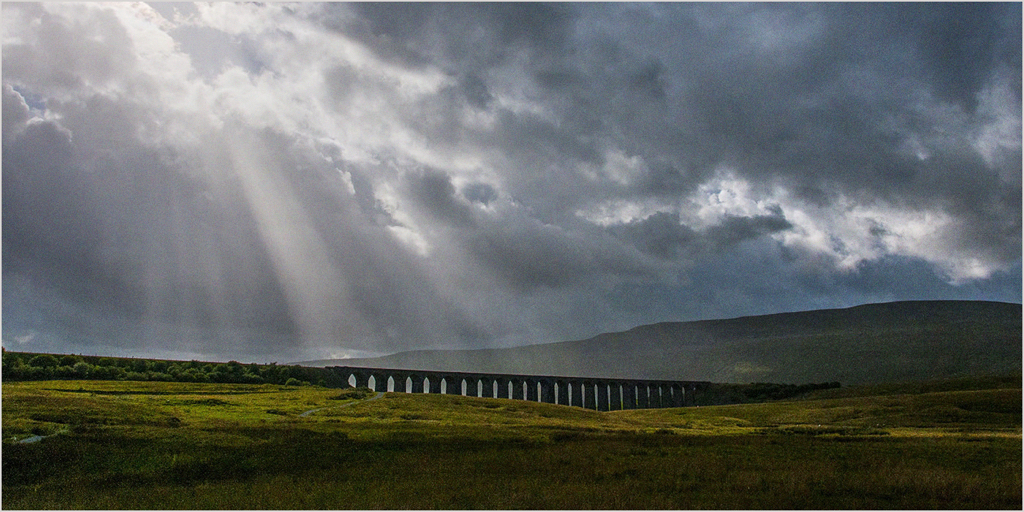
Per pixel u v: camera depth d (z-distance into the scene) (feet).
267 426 177.68
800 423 325.62
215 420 187.83
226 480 112.78
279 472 119.14
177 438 144.25
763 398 640.99
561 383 595.47
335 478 112.16
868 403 362.53
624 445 162.20
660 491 97.19
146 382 341.41
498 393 536.83
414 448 150.51
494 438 174.81
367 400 322.55
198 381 382.22
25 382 309.22
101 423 156.66
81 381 327.88
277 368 422.41
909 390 517.55
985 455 143.43
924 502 90.58
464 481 106.32
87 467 118.83
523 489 97.81
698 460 130.93
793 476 107.04
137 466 120.67
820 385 629.10
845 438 188.85
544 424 257.96
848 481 103.19
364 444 153.07
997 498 92.84
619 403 650.84
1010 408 298.97
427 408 302.45
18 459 117.60
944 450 153.79
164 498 97.86
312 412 255.70
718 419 355.15
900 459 135.13
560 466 122.83
